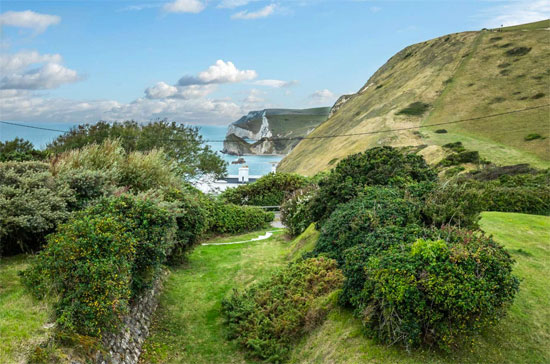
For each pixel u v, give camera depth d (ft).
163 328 24.20
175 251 34.96
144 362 20.01
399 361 16.75
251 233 60.85
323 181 39.14
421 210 26.11
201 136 99.50
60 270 17.42
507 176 72.90
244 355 21.68
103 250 18.29
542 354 17.34
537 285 23.59
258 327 22.88
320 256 27.63
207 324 25.50
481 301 15.96
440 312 16.70
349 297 21.06
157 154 44.52
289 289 25.45
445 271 16.81
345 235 26.58
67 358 14.53
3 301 17.47
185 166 87.35
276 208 83.05
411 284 16.76
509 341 18.06
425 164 39.37
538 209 45.06
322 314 22.09
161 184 39.27
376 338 18.24
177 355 21.58
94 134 86.07
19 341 14.44
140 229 22.24
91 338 16.11
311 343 20.65
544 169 120.26
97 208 22.67
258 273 34.91
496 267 17.07
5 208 23.26
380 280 17.75
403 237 21.53
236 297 27.20
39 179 26.78
